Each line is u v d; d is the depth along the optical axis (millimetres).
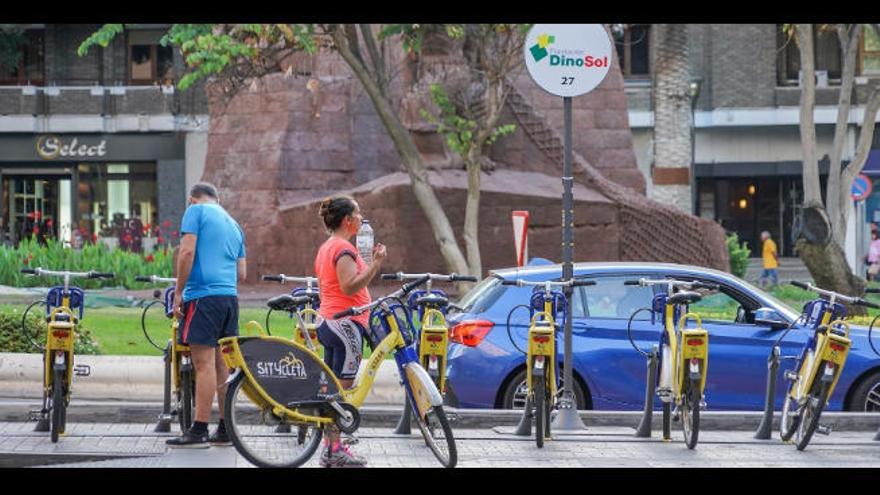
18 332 40281
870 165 121438
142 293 73062
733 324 34938
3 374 37031
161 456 26844
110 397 36812
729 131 125188
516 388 33969
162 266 79438
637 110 122750
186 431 28141
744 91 123625
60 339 28656
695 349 29734
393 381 37000
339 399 25203
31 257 76938
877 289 30406
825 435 32500
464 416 32844
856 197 100688
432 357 30172
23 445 28125
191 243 27844
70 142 127375
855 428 33688
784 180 127375
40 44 129375
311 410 25031
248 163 81438
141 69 128750
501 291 34531
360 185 81812
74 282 76938
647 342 34344
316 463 26219
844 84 73438
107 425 31656
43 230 128625
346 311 25344
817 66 121750
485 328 34031
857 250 122250
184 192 126688
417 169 69875
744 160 125438
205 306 27938
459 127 67750
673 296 30562
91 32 128750
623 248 76188
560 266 35000
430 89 70688
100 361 36938
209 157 82750
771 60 123312
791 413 30656
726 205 127938
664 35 92875
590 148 79500
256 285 79812
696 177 126875
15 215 129000
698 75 124125
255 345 24766
